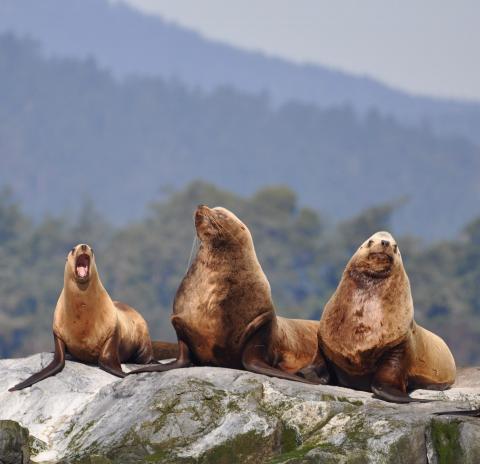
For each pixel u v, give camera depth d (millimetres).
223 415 51500
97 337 60094
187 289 56719
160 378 54312
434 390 55688
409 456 48469
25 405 55844
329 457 47906
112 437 51750
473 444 48156
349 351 53875
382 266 53562
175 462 49688
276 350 57906
